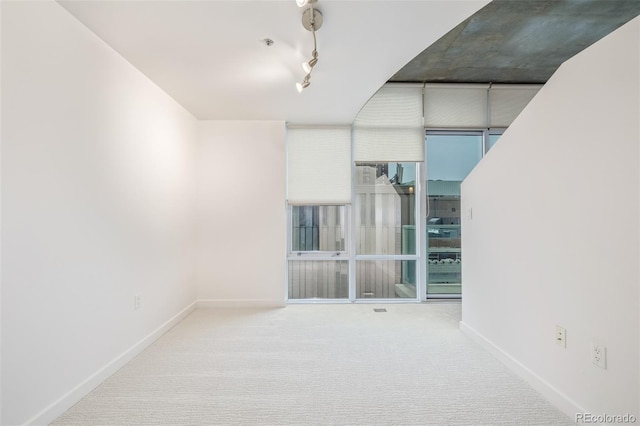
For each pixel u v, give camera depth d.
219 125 4.01
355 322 3.44
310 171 4.22
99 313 2.14
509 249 2.38
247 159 4.03
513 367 2.32
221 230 4.01
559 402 1.87
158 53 2.36
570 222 1.78
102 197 2.17
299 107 3.56
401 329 3.23
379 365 2.43
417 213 4.40
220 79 2.81
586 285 1.67
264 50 2.33
